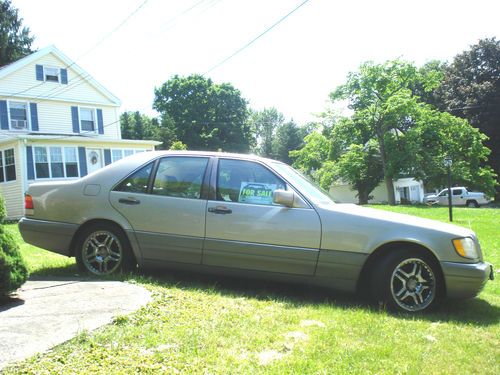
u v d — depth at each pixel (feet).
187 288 15.17
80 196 17.15
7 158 71.67
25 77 79.82
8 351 8.98
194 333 10.46
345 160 122.62
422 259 14.19
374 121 116.47
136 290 13.97
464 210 74.33
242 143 193.36
